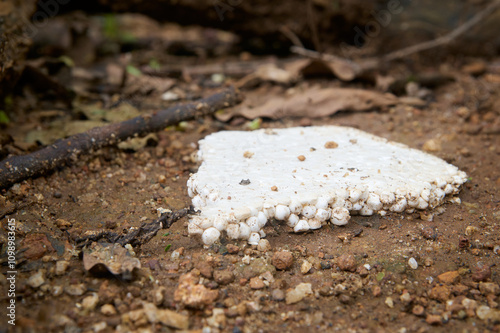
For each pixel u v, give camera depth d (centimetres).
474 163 47
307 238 41
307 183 42
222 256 40
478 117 51
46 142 47
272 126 50
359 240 41
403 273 40
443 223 42
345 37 61
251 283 39
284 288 39
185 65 61
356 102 51
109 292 38
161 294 38
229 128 50
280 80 55
